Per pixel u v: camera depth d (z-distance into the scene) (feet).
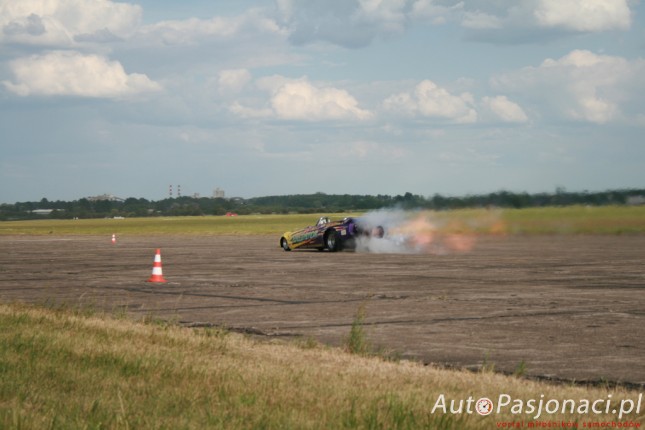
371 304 75.05
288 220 612.70
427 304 74.84
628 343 54.08
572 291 85.56
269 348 50.52
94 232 397.19
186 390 37.17
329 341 55.11
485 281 97.09
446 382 40.57
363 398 36.06
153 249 190.29
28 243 241.96
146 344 49.67
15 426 30.40
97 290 90.17
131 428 31.07
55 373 39.96
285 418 32.63
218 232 342.03
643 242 195.21
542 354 50.29
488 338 56.08
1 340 48.52
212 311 71.00
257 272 113.09
